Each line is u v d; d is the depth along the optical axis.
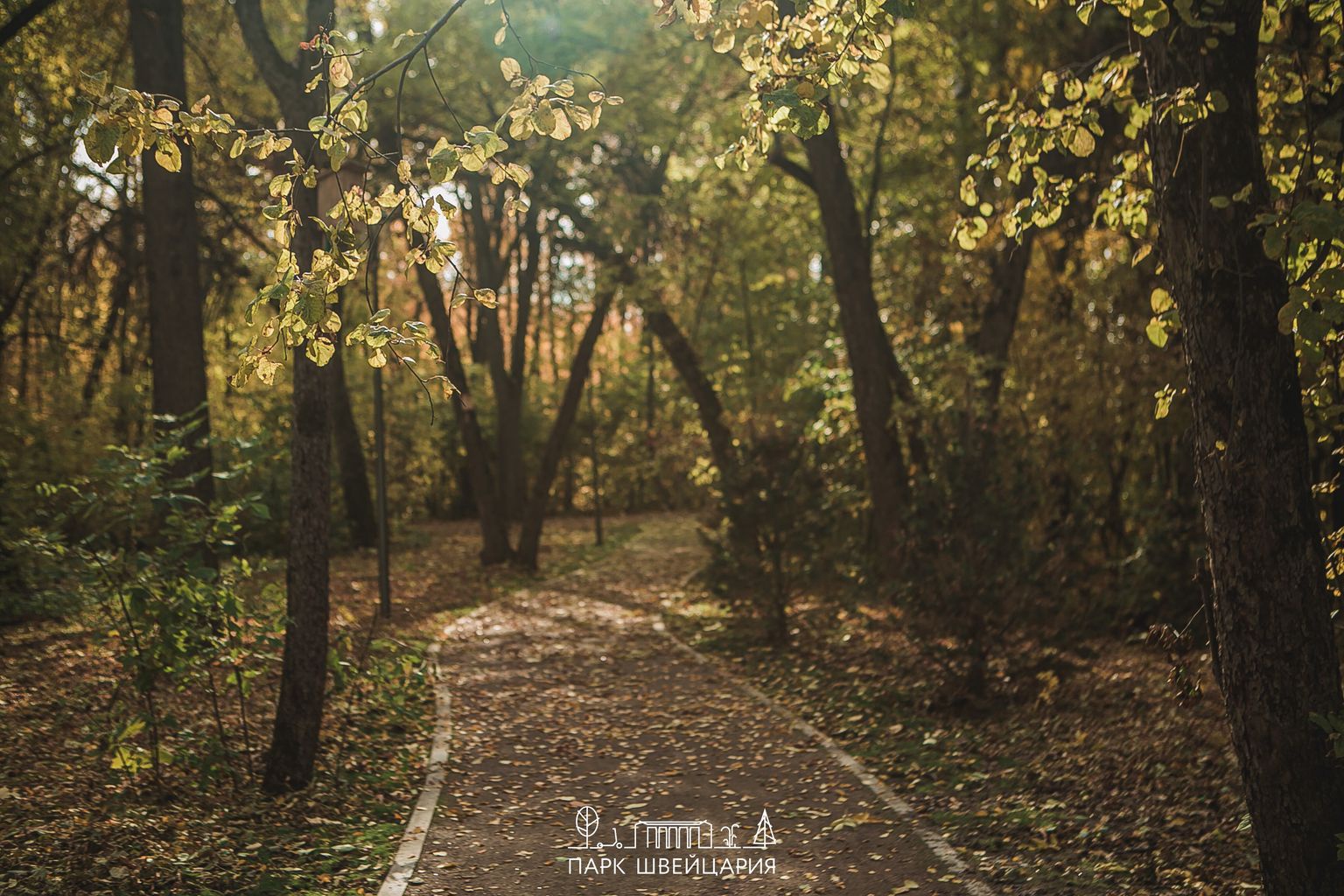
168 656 7.13
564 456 44.56
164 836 6.37
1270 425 4.34
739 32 5.40
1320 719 4.20
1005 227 6.04
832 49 5.09
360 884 5.82
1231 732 4.54
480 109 19.78
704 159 21.30
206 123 4.46
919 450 15.71
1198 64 4.47
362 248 4.76
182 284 12.77
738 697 11.09
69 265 23.88
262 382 4.75
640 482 47.28
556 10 18.69
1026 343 15.45
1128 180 6.21
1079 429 14.34
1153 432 13.75
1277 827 4.39
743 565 14.12
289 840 6.49
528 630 15.84
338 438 27.97
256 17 10.08
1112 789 7.26
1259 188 4.44
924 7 14.77
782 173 19.61
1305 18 5.98
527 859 6.26
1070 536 10.50
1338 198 5.34
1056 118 5.67
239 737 8.59
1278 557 4.32
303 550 7.59
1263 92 5.99
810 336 27.86
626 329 48.47
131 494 7.73
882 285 18.56
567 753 8.87
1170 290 5.18
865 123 19.48
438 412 37.66
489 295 4.84
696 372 21.31
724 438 21.02
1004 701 9.93
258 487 22.95
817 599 15.65
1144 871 5.77
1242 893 5.34
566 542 32.09
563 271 28.33
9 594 12.19
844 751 8.83
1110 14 12.36
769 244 24.50
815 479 14.61
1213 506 4.47
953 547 10.20
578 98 16.03
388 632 14.68
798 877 5.91
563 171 21.52
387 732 9.45
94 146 4.25
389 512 34.69
